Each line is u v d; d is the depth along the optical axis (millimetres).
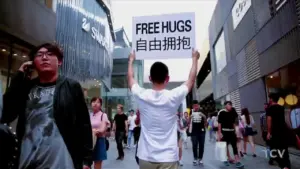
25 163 1710
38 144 1741
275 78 9766
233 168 6375
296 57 8000
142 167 2000
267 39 10281
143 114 2086
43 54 1945
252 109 12367
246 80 13359
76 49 15352
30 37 7504
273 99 5062
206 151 10031
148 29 2859
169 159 1944
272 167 6336
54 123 1809
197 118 7180
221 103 20797
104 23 21250
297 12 7922
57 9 12984
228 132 6645
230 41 16594
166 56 2768
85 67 16797
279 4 9117
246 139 8578
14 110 1903
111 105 33688
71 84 1978
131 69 2623
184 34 2783
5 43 7051
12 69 7328
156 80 2158
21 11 7133
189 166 6777
